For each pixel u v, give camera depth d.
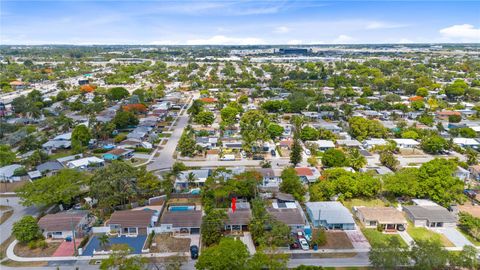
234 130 182.38
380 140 162.12
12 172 122.56
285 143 157.38
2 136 167.75
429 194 102.44
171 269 71.25
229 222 88.56
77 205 102.94
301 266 65.81
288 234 81.69
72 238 85.56
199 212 94.06
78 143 149.62
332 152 131.62
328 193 104.81
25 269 74.56
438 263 69.06
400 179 105.75
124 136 165.62
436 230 90.12
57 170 125.88
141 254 79.88
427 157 147.25
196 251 78.44
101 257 78.62
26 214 98.94
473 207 103.06
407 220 95.44
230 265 66.56
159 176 124.88
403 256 70.31
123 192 99.06
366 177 107.31
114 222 88.75
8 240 85.50
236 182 105.25
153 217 93.62
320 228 87.75
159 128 191.75
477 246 82.56
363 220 93.00
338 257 78.62
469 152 140.62
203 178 117.06
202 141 161.75
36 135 164.75
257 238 82.06
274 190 109.31
